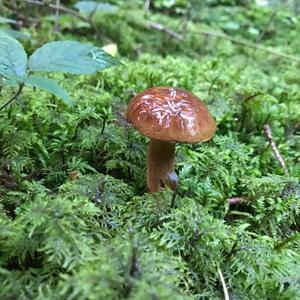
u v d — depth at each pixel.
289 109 0.29
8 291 0.13
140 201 0.17
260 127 0.27
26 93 0.24
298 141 0.26
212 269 0.15
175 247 0.15
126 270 0.12
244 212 0.19
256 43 0.47
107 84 0.30
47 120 0.23
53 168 0.21
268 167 0.24
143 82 0.30
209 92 0.29
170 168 0.19
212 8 0.56
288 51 0.45
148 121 0.17
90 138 0.22
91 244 0.14
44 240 0.14
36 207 0.14
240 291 0.15
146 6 0.50
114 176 0.21
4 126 0.20
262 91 0.29
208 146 0.24
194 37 0.44
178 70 0.33
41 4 0.38
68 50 0.17
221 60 0.39
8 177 0.19
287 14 0.52
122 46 0.40
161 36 0.43
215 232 0.16
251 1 0.58
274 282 0.15
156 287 0.12
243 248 0.16
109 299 0.12
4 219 0.15
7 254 0.14
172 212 0.16
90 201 0.17
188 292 0.14
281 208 0.19
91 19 0.42
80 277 0.12
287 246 0.17
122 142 0.22
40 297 0.12
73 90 0.28
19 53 0.17
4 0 0.37
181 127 0.17
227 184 0.21
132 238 0.14
